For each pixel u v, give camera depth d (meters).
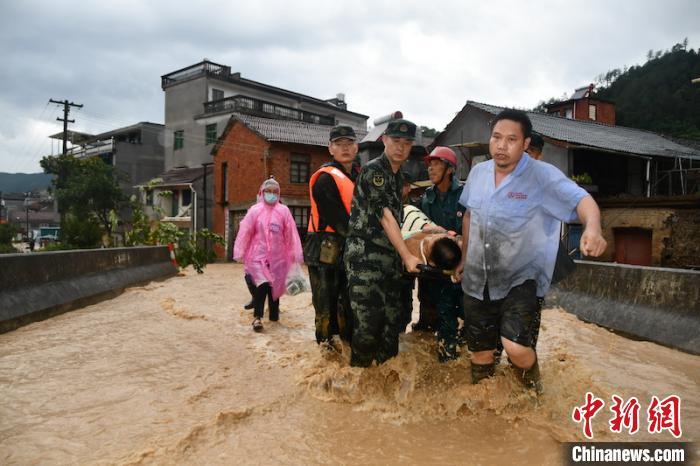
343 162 4.74
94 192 34.84
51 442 3.05
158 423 3.35
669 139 29.11
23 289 6.77
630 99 48.09
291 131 30.91
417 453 2.99
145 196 37.53
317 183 4.64
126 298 9.05
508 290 3.50
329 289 4.68
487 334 3.67
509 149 3.33
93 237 17.03
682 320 5.54
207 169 36.28
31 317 6.59
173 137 41.78
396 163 4.00
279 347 5.41
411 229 4.12
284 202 28.66
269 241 6.52
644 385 4.16
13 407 3.62
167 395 3.91
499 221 3.44
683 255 18.66
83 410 3.58
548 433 3.22
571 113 34.28
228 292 10.07
